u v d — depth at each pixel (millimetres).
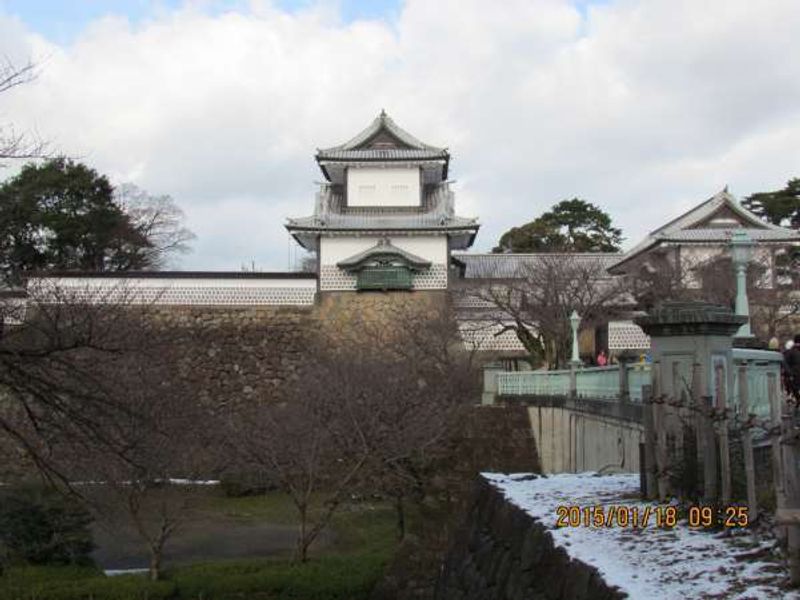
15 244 21422
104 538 19672
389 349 25578
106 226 41312
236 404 27938
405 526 17266
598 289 32906
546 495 8172
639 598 4438
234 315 28766
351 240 30656
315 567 15250
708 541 5680
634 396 13367
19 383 9570
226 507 22344
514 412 23203
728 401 7363
